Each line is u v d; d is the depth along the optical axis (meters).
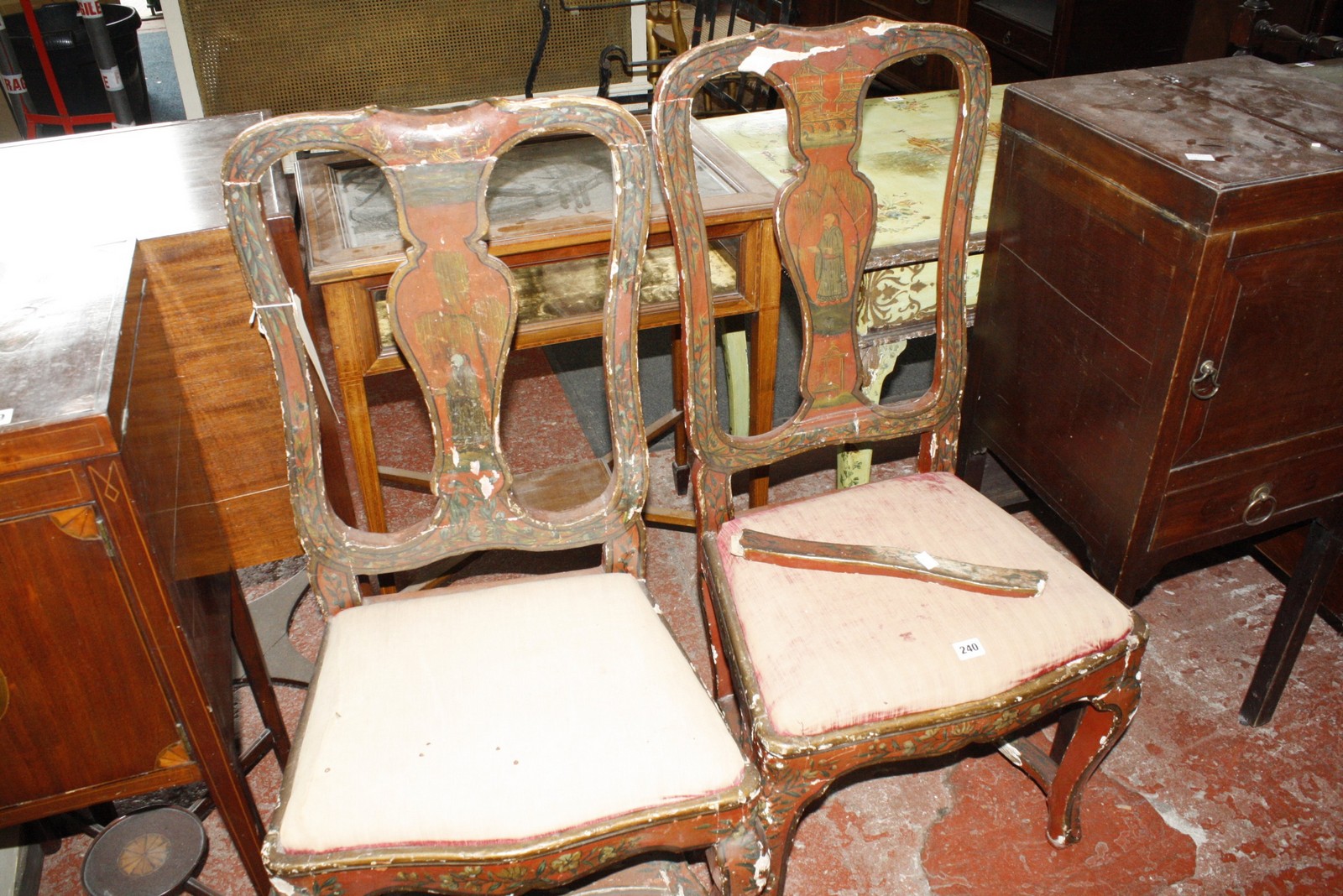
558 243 1.59
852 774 1.73
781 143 2.05
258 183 1.11
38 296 1.17
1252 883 1.54
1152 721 1.81
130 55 3.71
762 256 1.74
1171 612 2.04
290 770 1.14
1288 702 1.84
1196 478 1.44
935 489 1.54
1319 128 1.37
